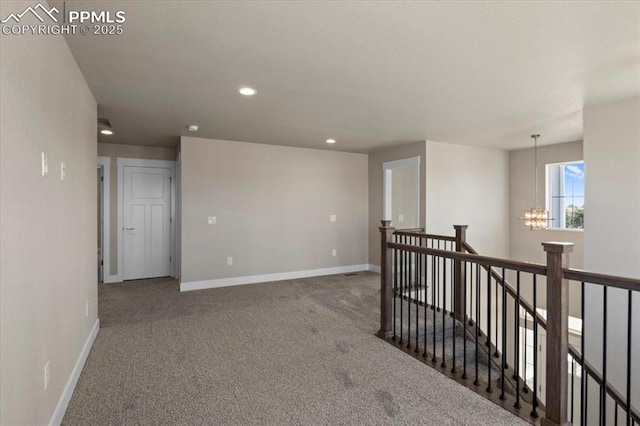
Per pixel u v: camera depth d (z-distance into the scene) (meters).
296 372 2.64
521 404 2.24
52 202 1.93
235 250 5.54
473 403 2.24
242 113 3.90
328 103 3.55
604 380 1.98
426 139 5.38
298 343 3.19
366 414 2.12
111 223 5.74
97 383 2.46
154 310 4.18
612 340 3.43
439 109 3.77
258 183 5.72
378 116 4.05
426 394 2.35
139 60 2.52
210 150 5.34
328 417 2.09
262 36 2.18
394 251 3.76
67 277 2.25
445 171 5.66
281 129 4.70
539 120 4.23
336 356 2.93
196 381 2.50
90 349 3.01
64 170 2.20
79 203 2.64
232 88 3.11
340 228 6.52
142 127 4.57
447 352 3.28
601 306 3.51
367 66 2.64
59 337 2.05
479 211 6.07
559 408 1.94
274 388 2.41
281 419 2.06
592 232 3.60
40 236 1.72
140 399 2.26
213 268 5.38
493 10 1.88
